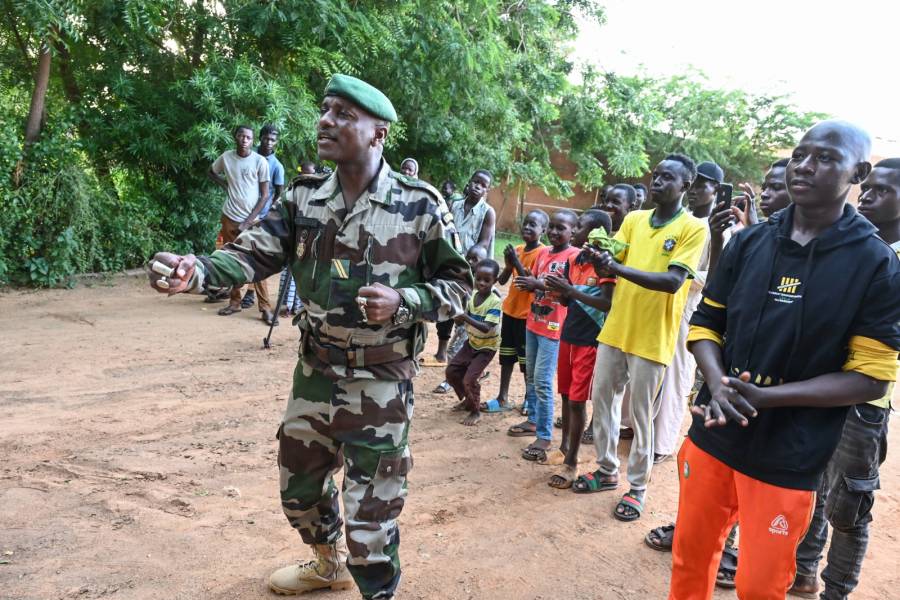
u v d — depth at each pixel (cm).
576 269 459
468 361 563
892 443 602
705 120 2455
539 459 490
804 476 221
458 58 1304
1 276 886
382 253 254
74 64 1054
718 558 254
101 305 855
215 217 1165
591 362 440
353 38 1162
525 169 1769
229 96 1045
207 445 463
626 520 402
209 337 747
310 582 300
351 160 249
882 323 209
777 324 224
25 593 288
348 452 261
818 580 358
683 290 392
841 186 216
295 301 880
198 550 332
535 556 354
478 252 606
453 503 407
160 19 1014
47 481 391
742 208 420
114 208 1041
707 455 243
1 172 867
